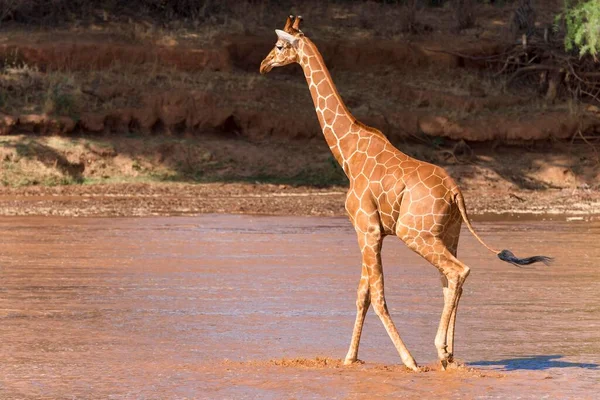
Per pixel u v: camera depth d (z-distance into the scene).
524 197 98.62
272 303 42.25
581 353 32.44
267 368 30.08
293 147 111.12
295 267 53.31
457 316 39.34
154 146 106.44
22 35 118.00
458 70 126.25
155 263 54.53
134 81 114.00
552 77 123.44
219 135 111.75
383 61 125.62
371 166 30.62
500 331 36.28
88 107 109.12
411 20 131.38
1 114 105.69
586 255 58.72
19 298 43.22
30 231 69.19
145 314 39.59
